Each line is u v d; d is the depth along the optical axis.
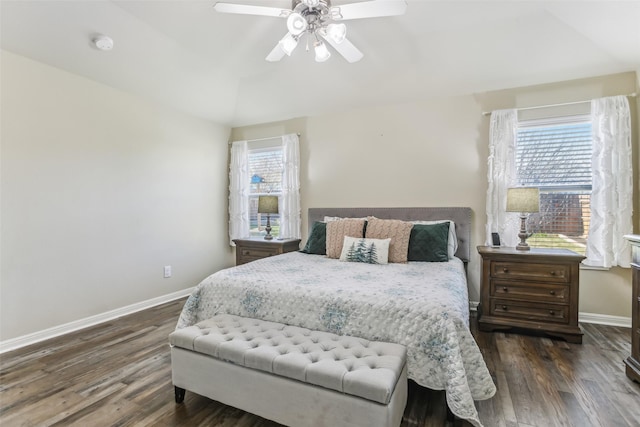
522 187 2.91
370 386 1.31
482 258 2.87
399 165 3.69
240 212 4.57
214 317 2.07
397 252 2.93
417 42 2.96
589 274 2.98
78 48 2.71
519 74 3.08
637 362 1.97
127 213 3.38
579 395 1.83
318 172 4.14
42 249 2.70
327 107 3.97
